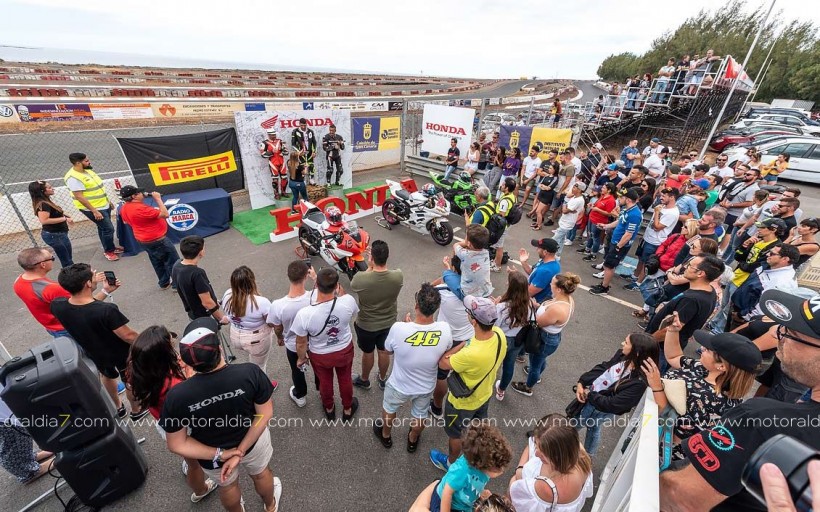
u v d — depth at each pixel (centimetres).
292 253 747
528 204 1117
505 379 397
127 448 281
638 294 651
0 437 273
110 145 1520
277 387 418
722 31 3634
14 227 749
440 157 1395
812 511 75
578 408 313
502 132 1210
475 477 194
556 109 1391
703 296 341
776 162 917
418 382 301
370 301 360
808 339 148
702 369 229
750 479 93
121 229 681
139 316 532
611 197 713
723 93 1670
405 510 298
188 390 204
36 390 221
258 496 306
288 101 2042
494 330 281
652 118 1619
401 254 770
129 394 314
